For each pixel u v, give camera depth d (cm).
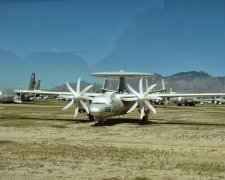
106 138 2891
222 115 6144
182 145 2545
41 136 2989
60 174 1576
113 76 5041
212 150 2322
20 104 10275
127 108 4319
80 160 1902
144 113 4312
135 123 4269
